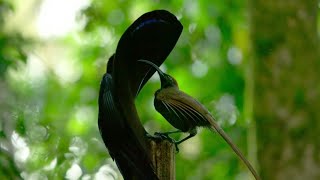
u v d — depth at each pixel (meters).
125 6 20.94
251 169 8.23
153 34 7.83
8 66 16.08
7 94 16.44
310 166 13.23
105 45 20.88
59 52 21.73
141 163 7.68
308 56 13.69
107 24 20.92
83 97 20.30
